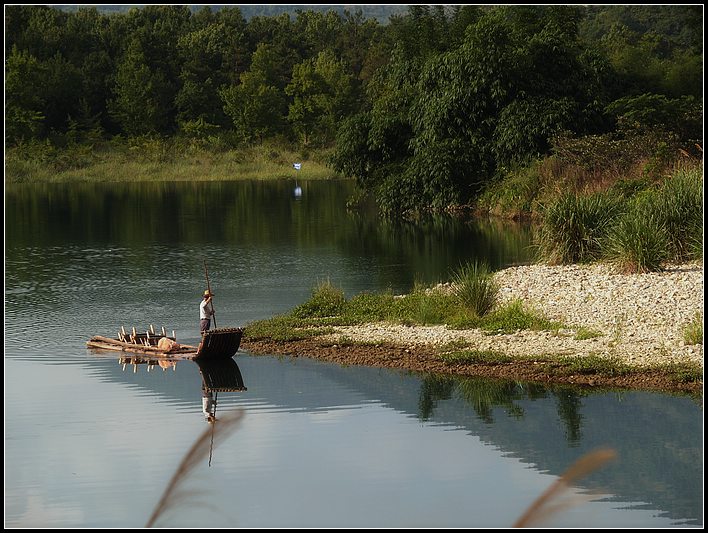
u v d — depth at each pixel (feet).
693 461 45.42
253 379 63.41
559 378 60.64
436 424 52.65
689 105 166.09
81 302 91.25
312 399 58.13
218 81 417.49
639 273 85.30
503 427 51.75
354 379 62.54
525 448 48.08
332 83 371.97
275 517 39.65
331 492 42.37
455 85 169.58
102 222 166.20
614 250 89.40
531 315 74.43
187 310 86.74
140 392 60.64
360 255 120.57
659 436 49.24
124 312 86.17
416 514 39.60
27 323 82.07
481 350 66.95
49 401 58.70
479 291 77.15
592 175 149.48
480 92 169.68
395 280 100.01
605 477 43.60
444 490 42.50
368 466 45.78
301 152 330.75
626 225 88.89
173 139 355.77
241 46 435.53
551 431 50.70
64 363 68.69
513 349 67.00
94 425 53.67
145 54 417.28
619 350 65.00
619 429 50.60
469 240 134.00
